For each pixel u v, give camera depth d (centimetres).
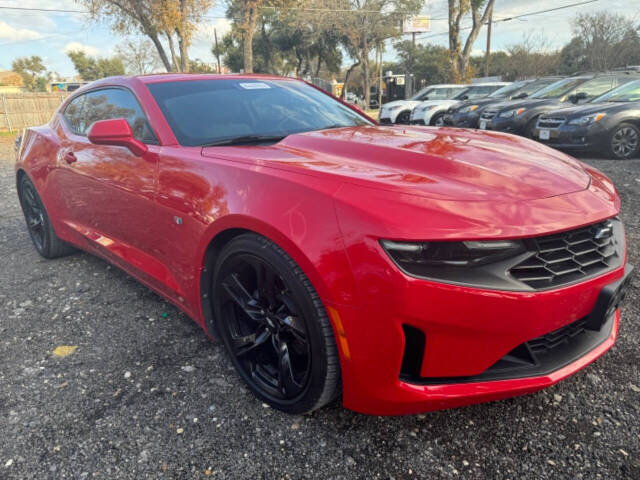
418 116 1409
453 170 171
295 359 182
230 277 192
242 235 179
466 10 2692
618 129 750
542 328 149
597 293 160
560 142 797
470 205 147
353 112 306
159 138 234
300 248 153
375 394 154
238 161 192
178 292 228
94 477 159
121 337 252
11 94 2105
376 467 160
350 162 183
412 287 138
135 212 245
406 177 162
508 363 160
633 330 236
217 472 160
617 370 206
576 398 190
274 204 165
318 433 176
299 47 4094
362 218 144
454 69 2802
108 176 262
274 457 166
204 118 246
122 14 2492
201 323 222
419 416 183
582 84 952
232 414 188
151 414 190
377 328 144
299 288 159
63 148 319
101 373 220
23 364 229
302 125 261
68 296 308
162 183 221
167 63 2623
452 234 138
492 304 141
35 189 357
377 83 4238
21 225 496
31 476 160
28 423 186
